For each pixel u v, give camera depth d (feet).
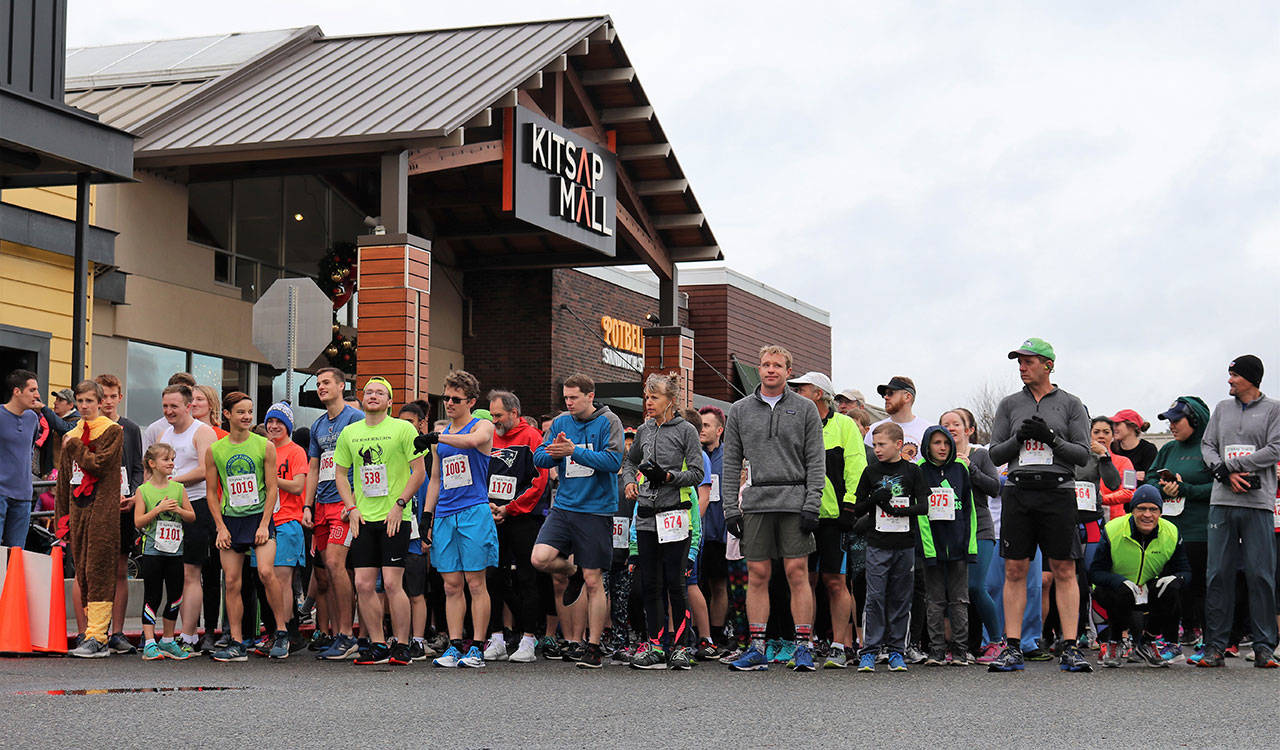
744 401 31.65
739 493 34.12
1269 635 32.60
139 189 63.21
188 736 19.54
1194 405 36.06
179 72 70.59
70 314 57.98
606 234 72.74
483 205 77.46
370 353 56.08
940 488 33.32
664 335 80.79
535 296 85.40
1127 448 43.37
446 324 84.38
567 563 32.81
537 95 70.44
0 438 35.58
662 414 31.60
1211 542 32.94
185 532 32.99
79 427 33.63
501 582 34.81
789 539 31.01
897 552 31.53
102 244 58.90
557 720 21.71
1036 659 35.17
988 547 34.91
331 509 34.55
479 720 21.63
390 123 57.72
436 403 83.61
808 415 31.14
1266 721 22.06
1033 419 31.40
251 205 71.00
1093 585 33.91
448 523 31.94
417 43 71.61
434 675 29.35
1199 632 39.40
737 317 110.63
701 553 35.96
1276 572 35.17
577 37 67.15
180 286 65.92
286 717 21.71
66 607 38.06
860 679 29.17
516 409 34.76
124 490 34.47
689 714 22.58
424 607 33.42
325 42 75.15
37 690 25.21
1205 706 24.06
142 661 31.94
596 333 91.40
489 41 69.21
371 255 56.34
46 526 46.14
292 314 43.88
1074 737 20.17
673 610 31.94
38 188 54.44
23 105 44.09
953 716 22.48
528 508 34.12
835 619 32.99
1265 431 32.37
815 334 126.93
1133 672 31.27
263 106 63.77
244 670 30.04
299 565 35.94
